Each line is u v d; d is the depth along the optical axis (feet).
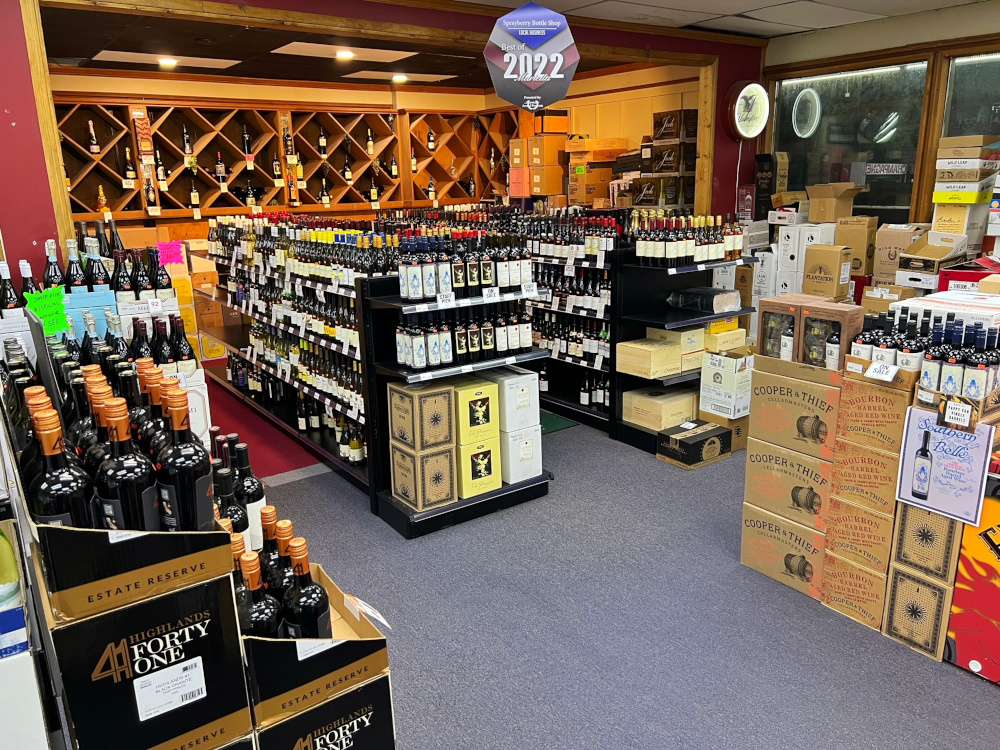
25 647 4.00
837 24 22.13
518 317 13.61
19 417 6.27
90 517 4.66
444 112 31.78
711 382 16.44
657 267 15.79
